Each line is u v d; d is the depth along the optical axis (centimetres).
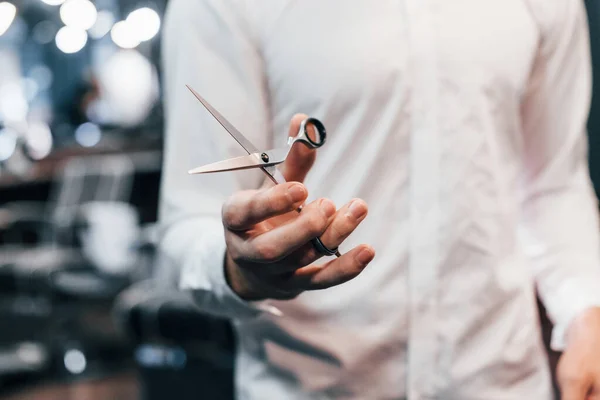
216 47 101
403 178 102
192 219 99
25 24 820
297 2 100
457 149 101
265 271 76
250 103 102
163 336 210
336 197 103
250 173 102
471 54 102
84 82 720
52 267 416
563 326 109
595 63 202
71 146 589
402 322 102
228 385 199
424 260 101
